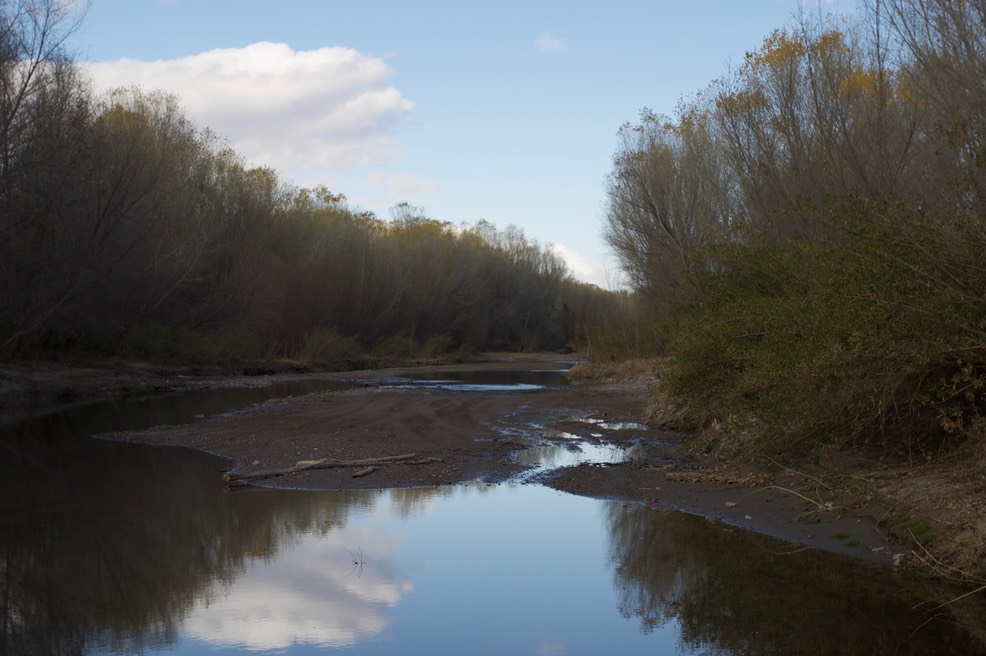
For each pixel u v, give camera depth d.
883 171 13.75
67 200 27.72
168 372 35.59
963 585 7.19
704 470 12.31
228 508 10.75
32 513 10.59
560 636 6.52
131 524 10.00
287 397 26.16
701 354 12.17
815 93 15.50
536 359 72.06
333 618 6.94
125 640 6.54
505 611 7.06
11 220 26.06
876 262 8.28
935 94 13.03
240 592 7.60
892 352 8.08
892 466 9.89
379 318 60.62
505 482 12.24
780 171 16.94
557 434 16.84
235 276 41.97
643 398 23.44
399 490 11.77
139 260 34.19
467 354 68.69
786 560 8.20
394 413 20.06
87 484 12.36
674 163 31.58
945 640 6.16
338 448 14.75
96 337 33.94
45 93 26.97
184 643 6.45
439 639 6.47
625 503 10.81
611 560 8.39
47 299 28.75
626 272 36.53
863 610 6.78
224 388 32.09
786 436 10.04
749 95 17.97
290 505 10.89
